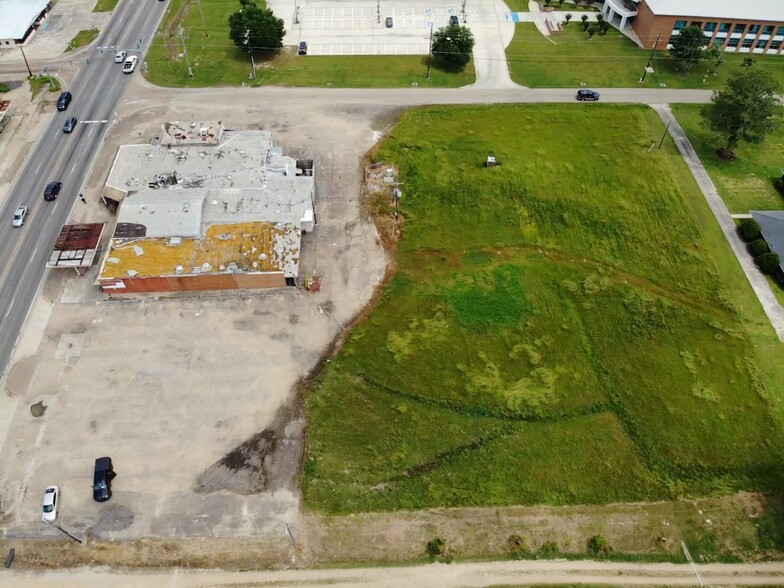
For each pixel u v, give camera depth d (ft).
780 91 344.28
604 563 181.57
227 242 250.37
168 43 374.84
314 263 256.93
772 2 371.35
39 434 203.21
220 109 329.31
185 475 195.21
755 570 181.68
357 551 181.47
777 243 265.75
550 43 389.80
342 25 398.21
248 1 409.28
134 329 231.91
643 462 202.90
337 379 219.82
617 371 225.56
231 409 210.79
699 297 249.96
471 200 284.41
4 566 177.06
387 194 286.05
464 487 195.11
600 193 288.92
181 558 179.32
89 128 314.55
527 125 325.83
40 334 229.25
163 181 272.10
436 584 176.35
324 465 198.49
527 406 214.90
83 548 180.65
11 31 368.89
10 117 319.06
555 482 197.16
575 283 254.27
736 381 222.69
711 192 293.84
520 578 178.09
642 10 386.32
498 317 240.94
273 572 177.27
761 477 200.34
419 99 341.00
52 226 266.36
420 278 253.85
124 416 207.92
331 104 335.06
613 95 349.61
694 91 355.56
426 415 211.61
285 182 274.77
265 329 233.55
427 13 413.80
